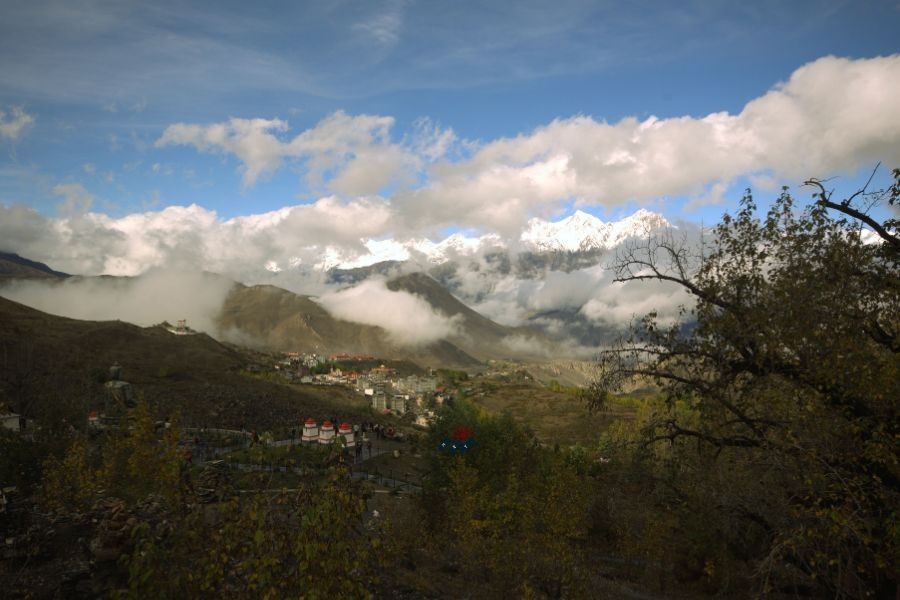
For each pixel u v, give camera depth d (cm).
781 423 1677
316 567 1105
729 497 2175
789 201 1722
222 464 4128
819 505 1616
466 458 4919
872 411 1588
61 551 1953
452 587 2552
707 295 1734
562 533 2864
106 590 1720
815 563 1616
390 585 2309
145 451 2986
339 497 1191
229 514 1194
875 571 1571
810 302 1617
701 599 3152
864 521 1490
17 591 1666
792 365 1662
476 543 2728
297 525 1194
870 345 1769
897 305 1666
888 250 1669
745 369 1739
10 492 2473
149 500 2536
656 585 3441
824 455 1633
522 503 3019
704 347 1722
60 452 3109
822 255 1702
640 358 1802
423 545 3206
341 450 1475
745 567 3138
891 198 1652
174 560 1150
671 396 1828
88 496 2581
